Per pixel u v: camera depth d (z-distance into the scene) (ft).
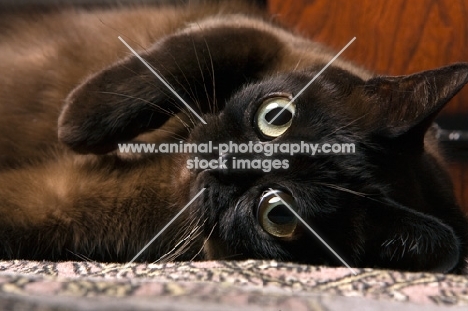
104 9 1.84
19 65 1.66
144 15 1.77
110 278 1.01
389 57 2.01
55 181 1.49
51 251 1.46
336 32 2.02
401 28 2.00
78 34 1.73
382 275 1.06
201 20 1.70
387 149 1.39
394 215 1.34
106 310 0.89
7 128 1.59
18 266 1.20
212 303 0.91
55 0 1.84
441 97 1.31
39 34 1.76
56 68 1.65
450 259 1.29
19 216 1.43
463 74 1.29
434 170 1.50
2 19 1.79
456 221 1.44
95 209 1.49
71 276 1.05
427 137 1.64
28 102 1.62
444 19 1.99
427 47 2.00
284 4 2.02
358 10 2.01
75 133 1.46
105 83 1.48
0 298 0.91
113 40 1.69
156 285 0.95
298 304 0.92
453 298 0.97
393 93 1.39
